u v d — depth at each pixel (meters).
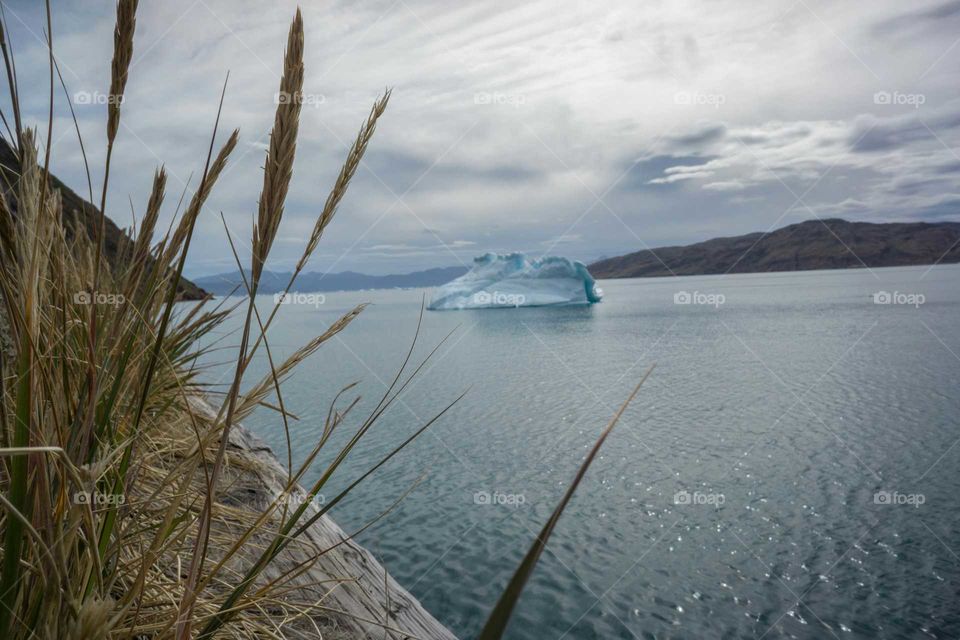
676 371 33.44
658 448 18.86
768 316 62.59
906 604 9.53
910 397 23.89
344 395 26.34
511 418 23.11
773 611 9.55
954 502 13.30
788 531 12.52
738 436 19.88
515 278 81.06
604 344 45.78
